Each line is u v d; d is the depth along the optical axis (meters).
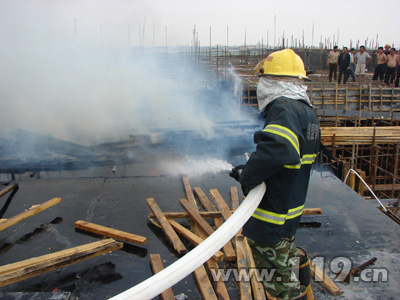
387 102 12.88
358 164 12.16
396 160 8.93
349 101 12.91
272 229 1.91
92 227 3.41
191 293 2.57
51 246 3.20
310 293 2.34
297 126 1.79
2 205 4.05
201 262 1.57
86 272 2.82
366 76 18.61
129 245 3.21
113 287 2.66
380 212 3.94
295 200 1.96
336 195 4.40
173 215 3.61
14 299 2.43
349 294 2.60
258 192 1.83
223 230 1.67
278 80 1.92
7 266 2.58
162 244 3.24
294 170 1.81
